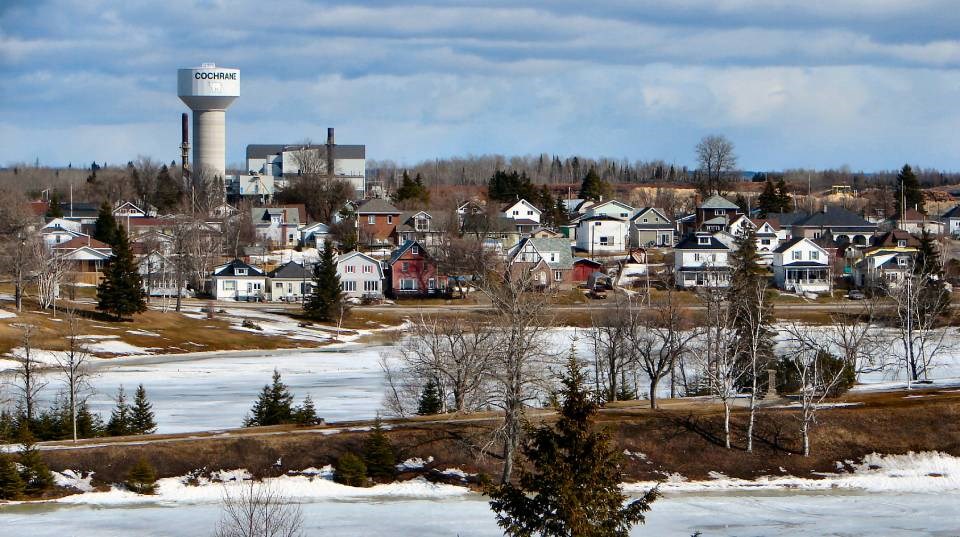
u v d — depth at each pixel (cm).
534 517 15562
